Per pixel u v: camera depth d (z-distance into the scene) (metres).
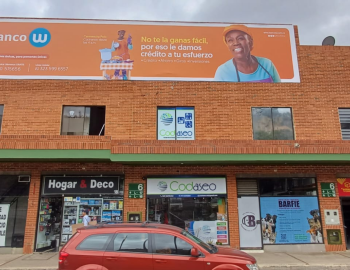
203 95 11.62
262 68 11.94
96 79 11.60
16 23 11.89
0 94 11.27
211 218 10.88
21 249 10.28
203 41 12.12
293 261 9.01
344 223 11.05
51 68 11.59
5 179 10.86
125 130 11.23
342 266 8.48
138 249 5.43
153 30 12.14
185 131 11.42
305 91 11.76
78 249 5.44
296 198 11.09
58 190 10.88
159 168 11.09
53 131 11.10
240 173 11.12
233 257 5.46
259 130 11.47
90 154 10.15
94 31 12.01
